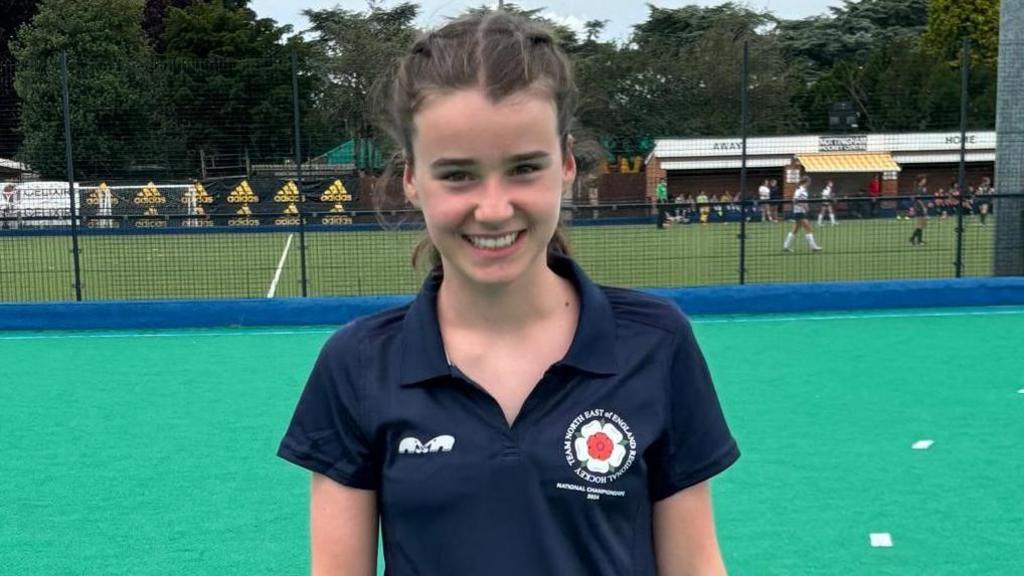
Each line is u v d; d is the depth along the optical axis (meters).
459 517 1.50
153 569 4.41
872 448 6.12
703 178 32.19
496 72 1.44
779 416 6.95
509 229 1.49
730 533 4.73
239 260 18.97
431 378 1.53
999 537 4.66
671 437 1.59
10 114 17.05
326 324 11.78
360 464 1.60
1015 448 6.09
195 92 15.63
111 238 18.66
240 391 8.12
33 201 18.19
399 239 12.48
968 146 29.36
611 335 1.55
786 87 34.50
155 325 11.63
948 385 7.94
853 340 10.14
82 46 28.08
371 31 36.62
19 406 7.69
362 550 1.64
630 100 30.08
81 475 5.82
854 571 4.29
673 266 17.16
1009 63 13.62
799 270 16.84
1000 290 12.36
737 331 10.81
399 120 1.57
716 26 43.59
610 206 13.66
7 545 4.72
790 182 32.91
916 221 19.44
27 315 11.55
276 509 5.18
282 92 15.62
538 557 1.49
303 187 14.94
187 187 17.03
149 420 7.16
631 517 1.54
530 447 1.50
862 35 59.66
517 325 1.57
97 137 16.00
